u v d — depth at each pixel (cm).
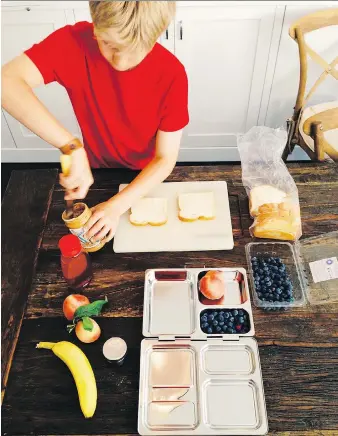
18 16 200
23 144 261
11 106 122
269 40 208
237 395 102
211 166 151
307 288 120
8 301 120
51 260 128
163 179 139
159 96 132
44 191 145
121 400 102
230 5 194
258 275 121
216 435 96
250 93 232
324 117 193
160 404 101
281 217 129
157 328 113
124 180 146
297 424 97
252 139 145
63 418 99
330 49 213
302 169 149
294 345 109
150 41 106
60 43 126
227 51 213
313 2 194
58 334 113
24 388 104
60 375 106
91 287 122
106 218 126
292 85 228
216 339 110
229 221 135
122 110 138
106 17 97
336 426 96
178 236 132
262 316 115
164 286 122
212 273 119
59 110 239
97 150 157
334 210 137
